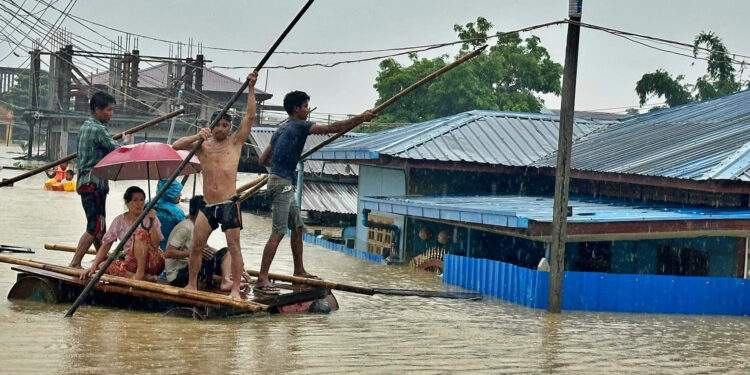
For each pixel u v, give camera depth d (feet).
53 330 30.83
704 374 29.43
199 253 36.09
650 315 47.62
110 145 39.45
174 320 34.88
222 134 36.29
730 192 53.36
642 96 134.62
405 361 28.32
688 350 35.12
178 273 38.27
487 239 69.15
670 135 72.13
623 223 51.42
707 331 41.83
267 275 38.78
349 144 83.92
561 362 30.07
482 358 29.81
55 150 230.89
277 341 30.86
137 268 37.76
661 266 61.11
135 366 25.27
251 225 100.63
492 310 45.73
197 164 42.42
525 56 158.30
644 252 62.13
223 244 76.59
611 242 62.95
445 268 58.95
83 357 26.17
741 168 54.13
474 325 39.11
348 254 75.82
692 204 60.29
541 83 159.63
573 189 72.74
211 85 243.19
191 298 35.40
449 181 77.00
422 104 151.02
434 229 73.46
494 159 74.74
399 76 151.43
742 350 36.01
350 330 34.68
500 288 51.90
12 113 357.00
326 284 39.27
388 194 79.46
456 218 58.85
